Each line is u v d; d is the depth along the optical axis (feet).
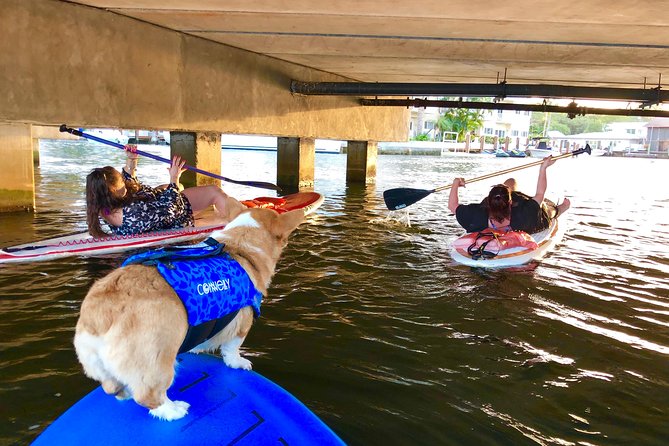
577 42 22.31
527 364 9.98
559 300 13.70
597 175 67.26
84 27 21.29
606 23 18.71
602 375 9.63
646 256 19.06
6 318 11.19
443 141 170.60
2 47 18.95
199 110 27.20
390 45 25.25
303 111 35.17
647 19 17.84
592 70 28.91
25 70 19.69
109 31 22.20
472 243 17.40
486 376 9.45
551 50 24.25
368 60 30.01
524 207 18.11
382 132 45.83
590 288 14.82
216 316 6.64
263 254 7.63
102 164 51.85
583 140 227.81
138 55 23.58
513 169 19.57
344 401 8.48
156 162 59.06
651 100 27.86
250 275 7.27
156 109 24.86
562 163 104.78
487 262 16.94
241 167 55.06
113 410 6.50
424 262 17.08
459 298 13.61
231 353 7.76
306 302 12.91
